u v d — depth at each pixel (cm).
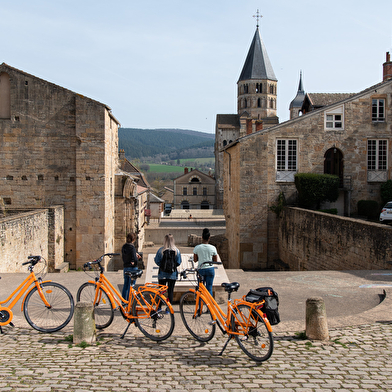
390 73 3150
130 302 833
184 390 597
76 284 1361
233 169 3094
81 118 2462
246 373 658
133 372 660
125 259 948
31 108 2502
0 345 775
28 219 1925
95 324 851
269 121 10269
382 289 1253
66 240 2495
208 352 754
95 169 2477
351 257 1759
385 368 673
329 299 1176
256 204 2772
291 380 630
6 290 1187
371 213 2738
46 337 824
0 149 2505
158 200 7431
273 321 715
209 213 6625
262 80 10456
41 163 2506
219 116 10475
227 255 3362
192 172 10588
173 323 802
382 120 2809
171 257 909
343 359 712
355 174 2809
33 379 627
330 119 2794
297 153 2780
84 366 682
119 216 2900
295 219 2448
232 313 748
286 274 1525
